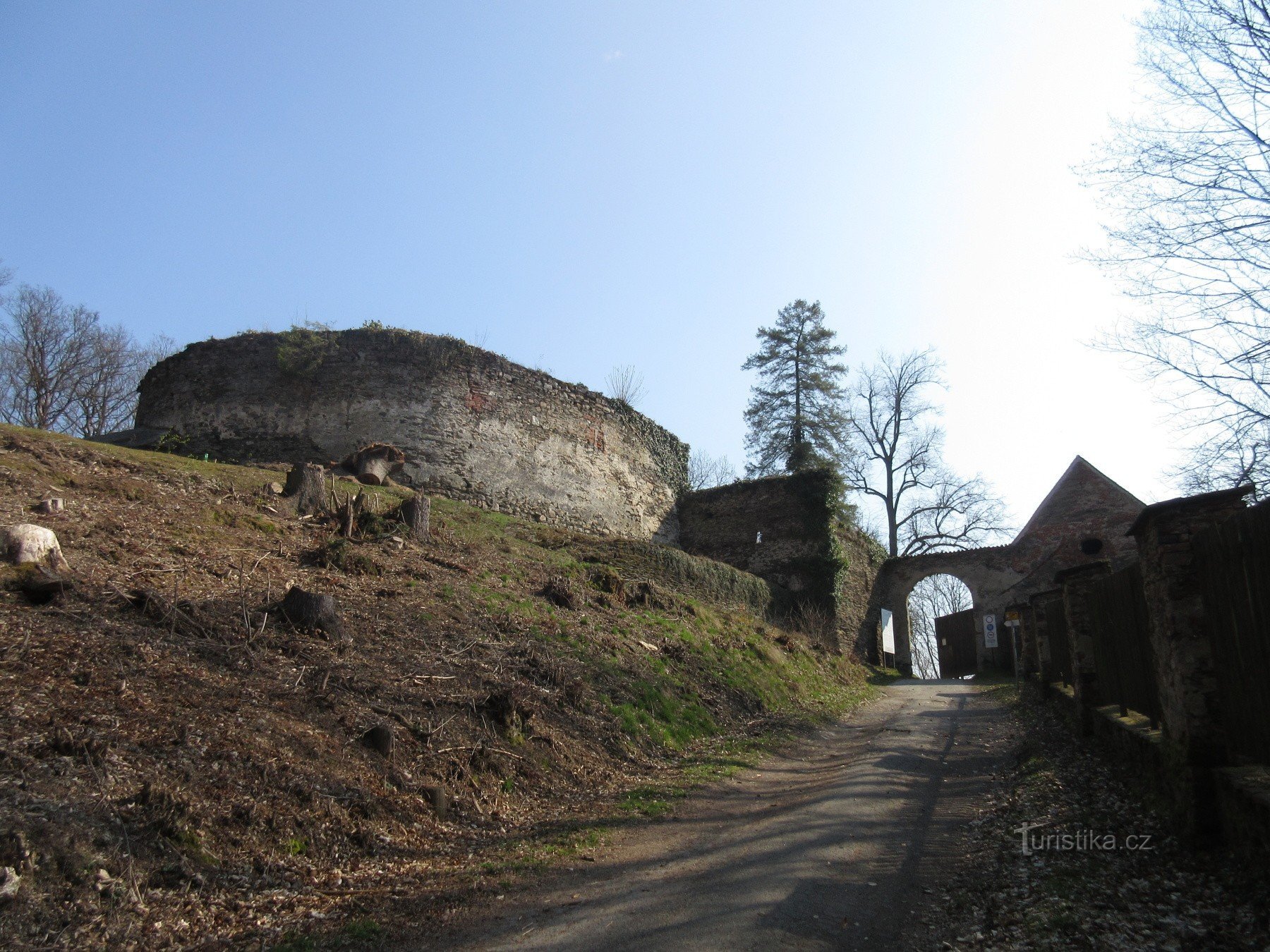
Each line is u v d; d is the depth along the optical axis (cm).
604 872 633
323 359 2139
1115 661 897
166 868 511
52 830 479
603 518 2639
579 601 1428
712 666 1468
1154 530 631
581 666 1145
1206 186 936
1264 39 887
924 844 700
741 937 493
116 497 1084
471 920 532
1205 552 580
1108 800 724
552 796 822
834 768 1056
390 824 658
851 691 1972
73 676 630
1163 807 634
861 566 3100
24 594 717
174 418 2158
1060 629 1334
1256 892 460
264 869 551
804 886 587
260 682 738
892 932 511
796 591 2781
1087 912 489
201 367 2161
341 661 841
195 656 729
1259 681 501
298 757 661
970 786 932
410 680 871
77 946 435
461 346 2297
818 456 3697
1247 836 498
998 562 3125
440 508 1872
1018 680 2298
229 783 596
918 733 1328
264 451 2062
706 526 3034
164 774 571
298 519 1276
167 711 638
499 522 1952
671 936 498
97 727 583
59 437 1316
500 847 682
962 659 3266
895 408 4256
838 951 479
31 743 537
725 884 593
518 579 1429
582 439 2630
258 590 930
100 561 855
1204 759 567
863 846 691
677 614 1686
